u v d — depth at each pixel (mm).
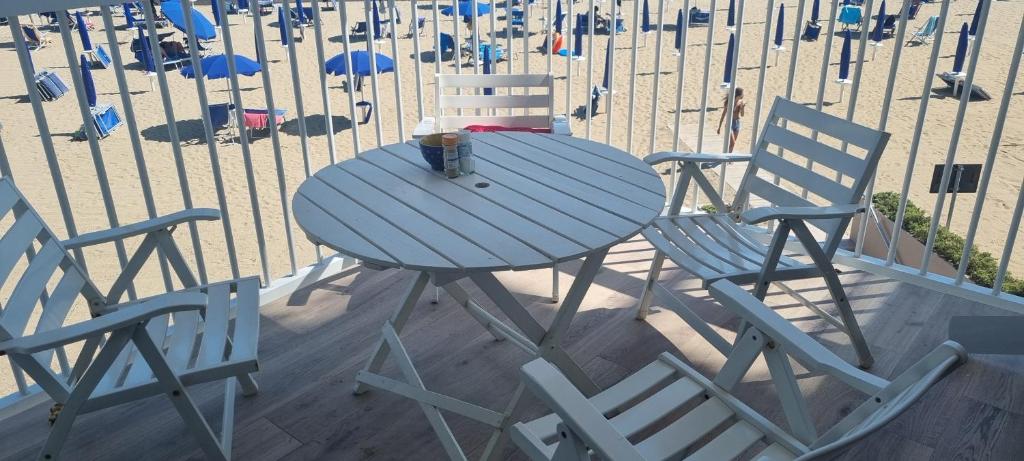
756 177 3020
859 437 1182
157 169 10711
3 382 5770
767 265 2523
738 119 11031
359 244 2082
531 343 2688
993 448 2367
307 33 19969
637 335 3049
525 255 2000
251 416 2605
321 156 10930
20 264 7617
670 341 3006
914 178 9555
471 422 2553
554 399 1409
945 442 2395
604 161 2773
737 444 1800
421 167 2715
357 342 3035
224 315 2328
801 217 2438
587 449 1465
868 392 1550
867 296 3344
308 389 2746
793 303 3328
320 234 2154
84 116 2686
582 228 2170
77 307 7262
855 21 19234
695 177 3035
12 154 11406
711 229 2924
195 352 2885
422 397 2326
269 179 10148
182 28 16484
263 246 3291
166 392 2004
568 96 3977
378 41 18750
